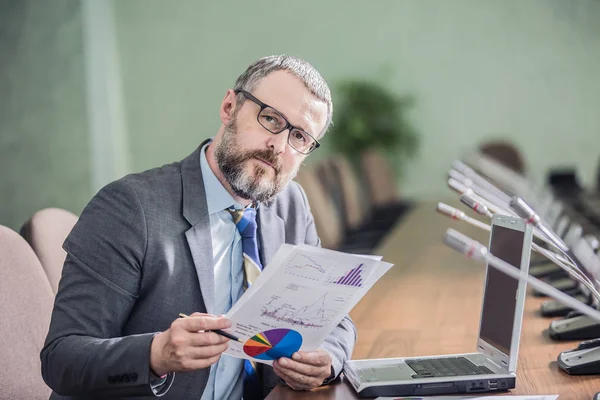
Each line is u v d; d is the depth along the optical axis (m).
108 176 8.56
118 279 1.52
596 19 8.73
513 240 1.49
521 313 1.45
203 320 1.33
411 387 1.44
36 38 8.05
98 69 8.44
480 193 1.75
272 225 1.77
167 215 1.59
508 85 8.94
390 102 8.84
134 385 1.37
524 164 6.87
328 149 8.87
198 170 1.66
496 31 8.90
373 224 5.78
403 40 9.03
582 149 8.91
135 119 9.20
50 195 8.14
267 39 9.16
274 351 1.46
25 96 8.09
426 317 2.28
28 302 1.78
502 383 1.45
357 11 9.05
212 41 9.14
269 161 1.58
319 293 1.35
